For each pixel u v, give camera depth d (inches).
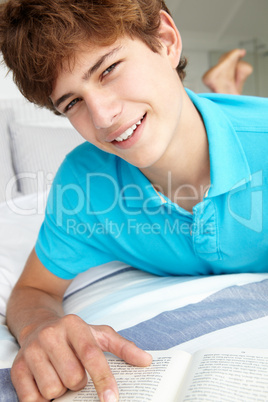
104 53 26.4
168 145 32.3
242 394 17.5
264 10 168.6
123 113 27.6
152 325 27.6
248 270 37.1
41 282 38.0
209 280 33.4
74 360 21.1
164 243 35.8
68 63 26.3
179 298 31.1
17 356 23.9
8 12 28.0
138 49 27.8
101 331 23.4
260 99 39.5
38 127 69.8
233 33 168.2
